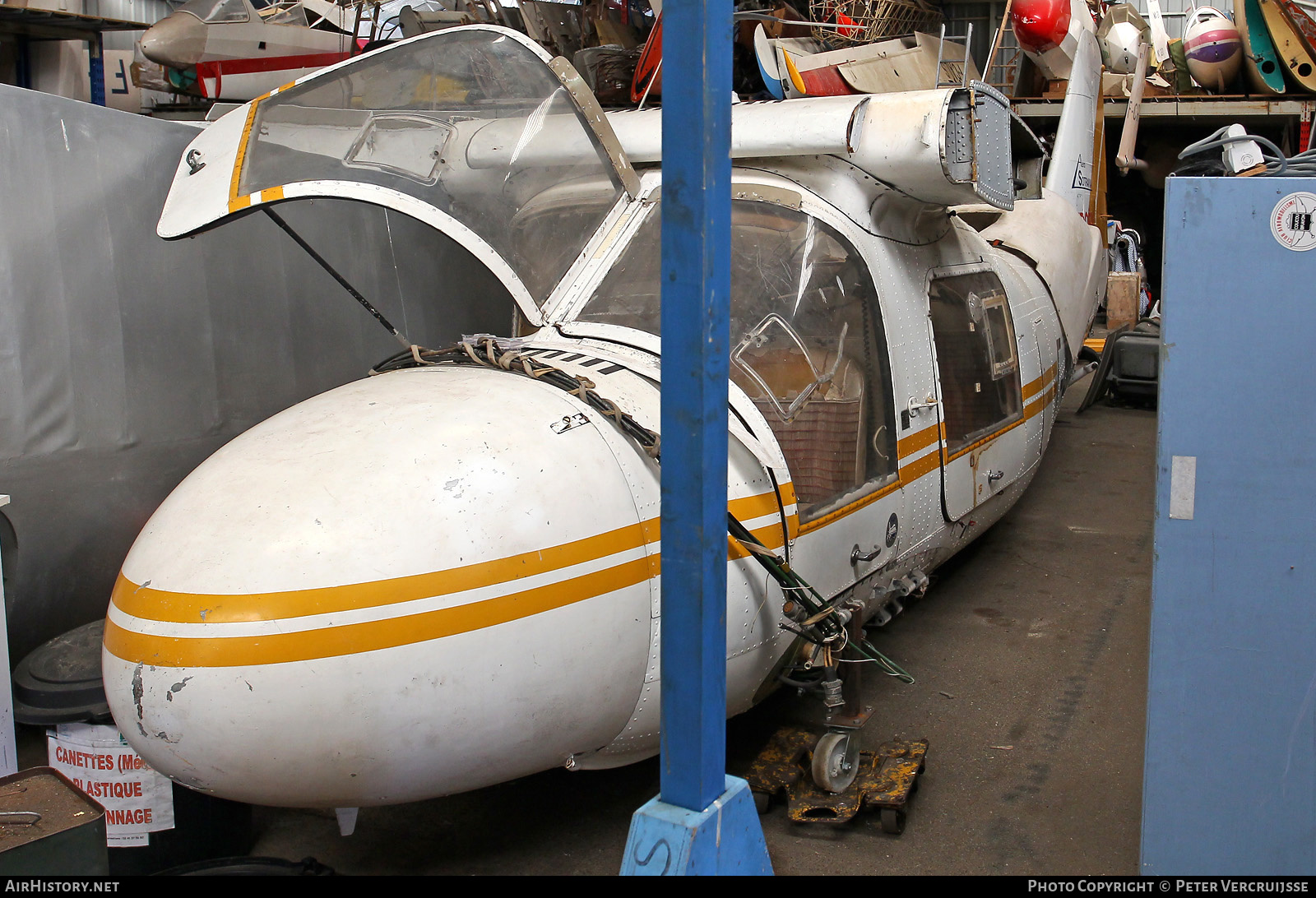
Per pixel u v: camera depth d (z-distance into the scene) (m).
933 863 2.60
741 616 2.51
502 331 4.97
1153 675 2.18
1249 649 2.11
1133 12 12.80
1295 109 11.21
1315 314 1.98
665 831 1.95
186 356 3.74
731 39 1.89
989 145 3.39
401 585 2.07
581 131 3.10
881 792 2.74
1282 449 2.03
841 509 2.87
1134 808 2.83
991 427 3.90
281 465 2.26
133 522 3.61
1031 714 3.37
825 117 3.15
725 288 1.94
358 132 2.99
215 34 8.52
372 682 2.05
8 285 3.18
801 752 2.90
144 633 2.07
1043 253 5.23
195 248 3.74
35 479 3.28
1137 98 8.30
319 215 4.14
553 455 2.31
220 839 2.64
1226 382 2.04
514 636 2.16
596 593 2.28
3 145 3.14
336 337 4.30
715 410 1.94
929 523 3.43
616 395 2.51
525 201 3.01
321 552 2.07
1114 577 4.55
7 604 3.25
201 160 3.05
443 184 2.92
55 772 2.28
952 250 3.83
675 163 1.88
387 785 2.16
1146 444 6.67
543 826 2.80
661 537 1.97
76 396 3.39
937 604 4.32
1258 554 2.07
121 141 3.51
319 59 9.25
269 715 2.02
